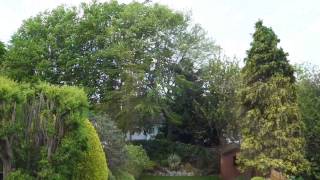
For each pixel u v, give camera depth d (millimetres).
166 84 45281
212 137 47531
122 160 29766
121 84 45094
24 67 44250
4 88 18078
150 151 46688
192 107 46938
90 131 20641
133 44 44406
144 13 46375
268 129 33531
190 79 47031
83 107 18594
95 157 20500
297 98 34250
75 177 19172
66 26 45812
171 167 44625
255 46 34906
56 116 18281
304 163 32781
